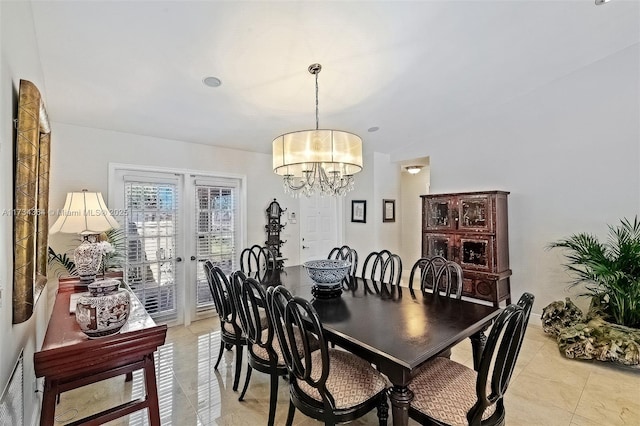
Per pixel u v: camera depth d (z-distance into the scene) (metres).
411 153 5.02
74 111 2.91
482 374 1.28
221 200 4.21
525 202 3.81
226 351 3.03
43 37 2.04
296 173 2.78
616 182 3.18
